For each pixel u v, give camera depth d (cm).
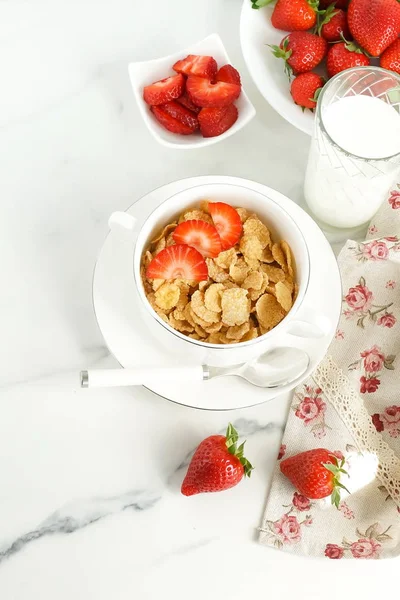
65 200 82
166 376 72
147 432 77
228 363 73
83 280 80
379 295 80
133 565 74
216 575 74
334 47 82
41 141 84
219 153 84
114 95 86
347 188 77
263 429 77
